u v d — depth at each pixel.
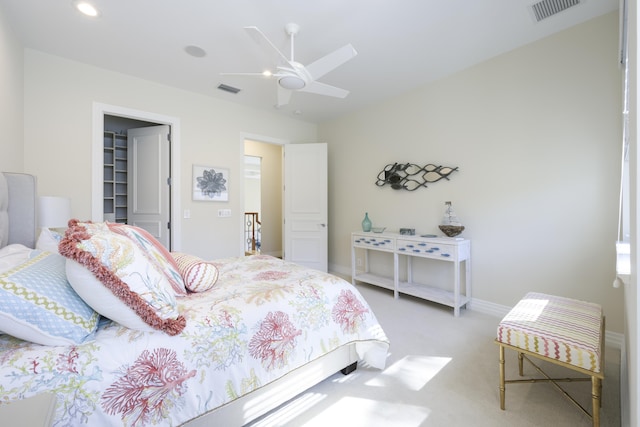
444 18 2.25
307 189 4.66
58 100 2.79
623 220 1.80
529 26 2.36
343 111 4.45
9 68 2.21
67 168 2.84
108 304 1.02
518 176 2.70
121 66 3.01
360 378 1.79
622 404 1.45
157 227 3.63
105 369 0.96
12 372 0.85
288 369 1.44
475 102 3.01
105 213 4.14
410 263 3.67
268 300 1.46
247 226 7.39
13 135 2.31
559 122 2.45
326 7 2.12
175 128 3.55
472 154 3.04
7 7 2.09
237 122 4.11
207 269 1.61
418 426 1.39
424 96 3.49
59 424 0.86
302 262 4.69
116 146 4.25
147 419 1.02
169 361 1.08
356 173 4.43
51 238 1.80
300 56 2.80
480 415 1.46
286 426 1.39
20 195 1.87
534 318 1.54
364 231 3.97
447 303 2.90
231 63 2.95
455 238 3.02
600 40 2.23
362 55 2.80
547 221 2.53
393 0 2.05
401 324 2.64
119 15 2.20
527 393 1.63
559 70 2.44
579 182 2.35
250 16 2.22
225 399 1.21
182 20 2.27
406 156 3.72
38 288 0.96
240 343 1.28
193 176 3.69
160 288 1.15
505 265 2.80
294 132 4.80
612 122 2.19
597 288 2.27
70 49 2.67
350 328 1.74
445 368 1.90
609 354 2.05
